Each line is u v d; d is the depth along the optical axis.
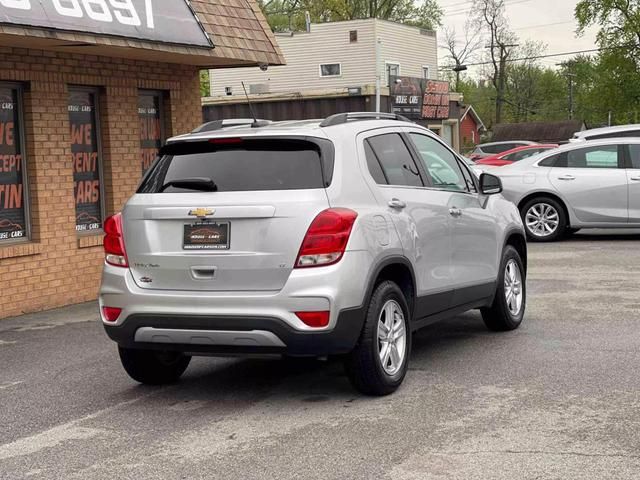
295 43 46.00
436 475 4.85
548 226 16.25
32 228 11.01
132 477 5.00
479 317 9.58
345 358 6.32
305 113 39.41
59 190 11.20
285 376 7.29
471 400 6.31
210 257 6.10
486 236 8.11
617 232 17.59
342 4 62.03
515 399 6.29
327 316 5.93
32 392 7.02
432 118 43.28
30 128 10.88
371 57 44.34
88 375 7.54
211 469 5.08
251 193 6.11
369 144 6.76
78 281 11.49
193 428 5.91
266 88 41.84
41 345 8.82
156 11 11.22
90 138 11.97
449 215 7.43
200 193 6.23
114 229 6.49
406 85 41.00
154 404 6.56
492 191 8.16
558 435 5.47
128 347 6.49
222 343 6.11
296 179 6.14
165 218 6.25
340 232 6.00
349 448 5.35
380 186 6.62
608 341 8.07
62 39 9.76
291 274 5.96
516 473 4.84
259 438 5.62
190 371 7.59
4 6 9.14
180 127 13.39
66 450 5.55
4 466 5.28
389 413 6.05
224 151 6.42
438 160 7.73
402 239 6.66
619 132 17.17
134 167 12.42
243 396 6.68
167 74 13.08
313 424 5.87
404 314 6.67
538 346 7.98
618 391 6.42
